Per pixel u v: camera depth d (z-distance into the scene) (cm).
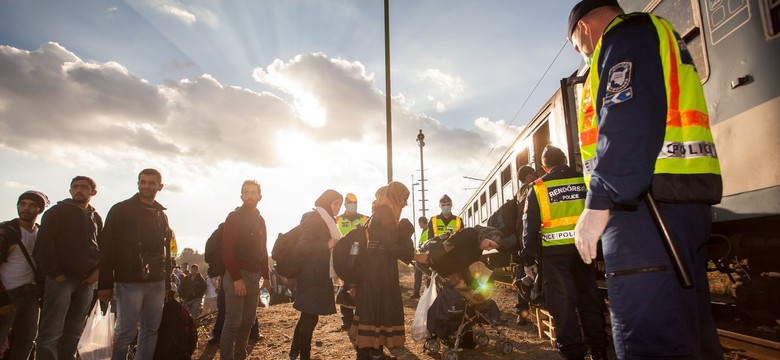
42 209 430
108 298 364
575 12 185
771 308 321
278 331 664
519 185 850
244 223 423
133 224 383
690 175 141
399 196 416
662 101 136
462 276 437
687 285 128
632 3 416
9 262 396
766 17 266
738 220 305
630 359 137
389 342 380
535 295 502
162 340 385
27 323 405
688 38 341
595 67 161
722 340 343
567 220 360
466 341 469
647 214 140
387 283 392
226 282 408
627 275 138
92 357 389
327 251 413
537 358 433
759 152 271
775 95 260
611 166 132
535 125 729
